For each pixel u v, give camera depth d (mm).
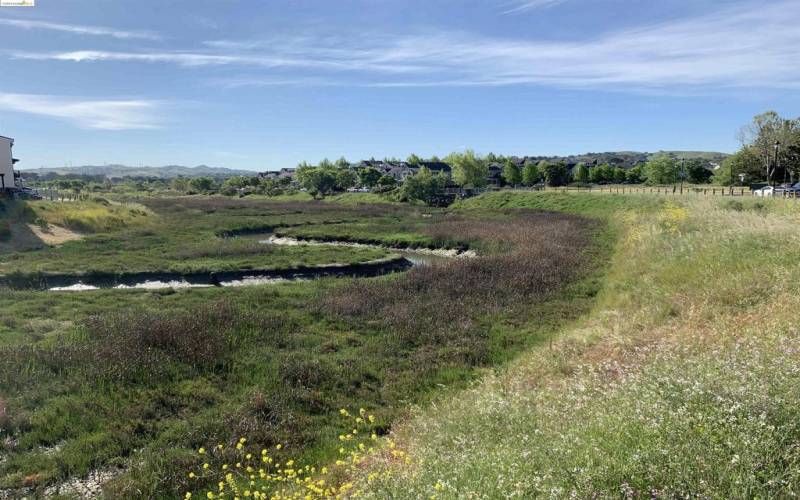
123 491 8172
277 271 28406
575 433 5848
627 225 37125
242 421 10500
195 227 48312
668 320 12266
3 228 35000
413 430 8992
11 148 50844
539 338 15789
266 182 120500
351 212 65375
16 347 13625
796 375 5656
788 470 4117
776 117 57844
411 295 21344
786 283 11227
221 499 7832
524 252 30453
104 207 48688
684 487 4199
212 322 16750
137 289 23078
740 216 23438
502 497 4703
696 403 5488
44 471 8805
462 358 14453
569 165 132875
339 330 17078
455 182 100312
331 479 7789
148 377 12383
